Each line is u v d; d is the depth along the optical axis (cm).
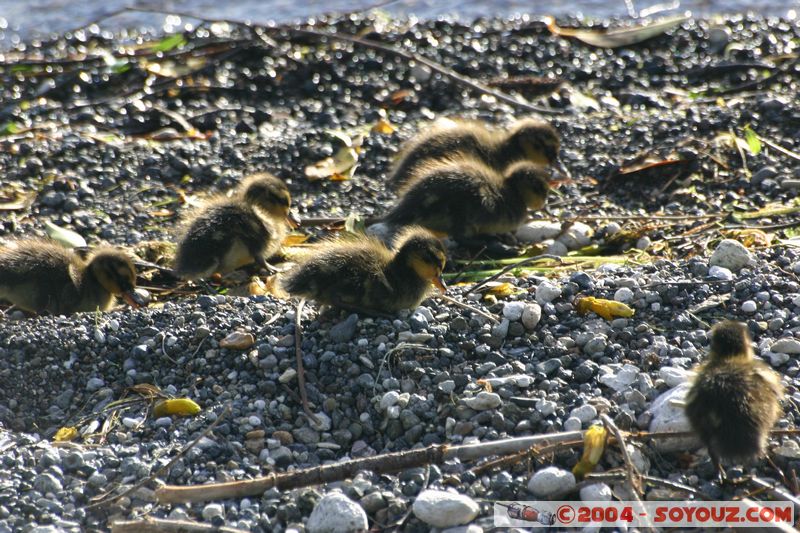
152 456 1005
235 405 1075
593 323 1145
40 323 1230
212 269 1420
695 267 1252
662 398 992
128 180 1830
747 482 899
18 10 3000
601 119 1992
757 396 891
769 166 1697
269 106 2267
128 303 1392
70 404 1127
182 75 2392
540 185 1540
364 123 2139
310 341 1139
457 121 1884
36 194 1767
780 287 1185
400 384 1067
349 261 1190
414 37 2656
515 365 1074
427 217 1493
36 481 951
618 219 1580
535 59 2527
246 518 896
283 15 2919
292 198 1775
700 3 2956
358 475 929
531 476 918
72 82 2369
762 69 2370
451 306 1212
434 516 865
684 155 1734
